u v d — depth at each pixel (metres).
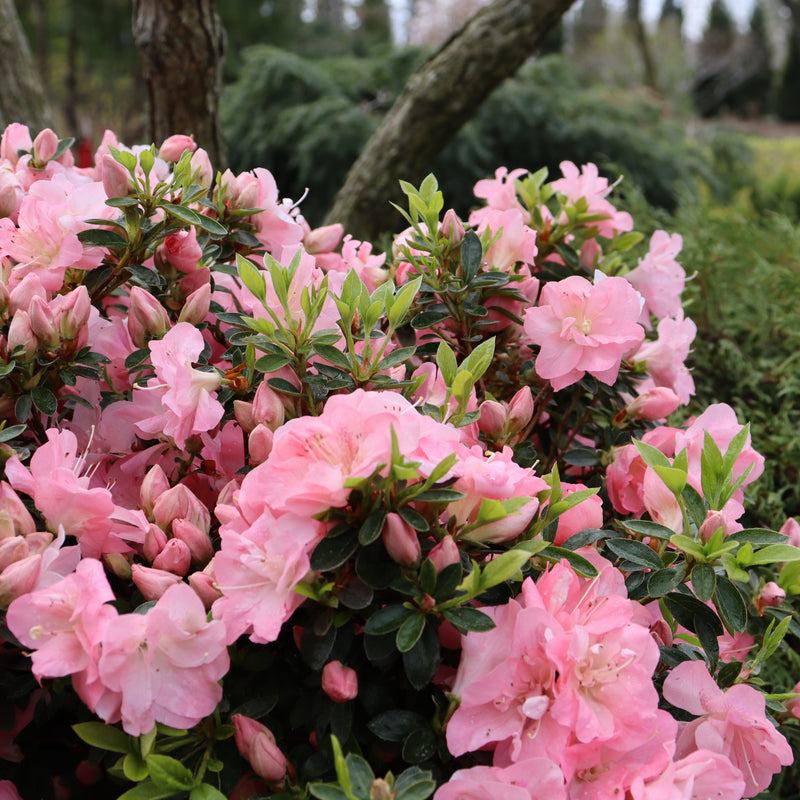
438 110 2.43
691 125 8.59
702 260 2.22
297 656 0.92
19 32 2.13
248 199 1.23
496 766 0.82
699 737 0.88
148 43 1.94
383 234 2.48
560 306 1.11
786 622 0.98
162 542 0.92
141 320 1.08
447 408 1.01
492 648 0.83
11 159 1.41
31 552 0.87
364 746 0.93
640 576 0.99
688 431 1.12
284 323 1.02
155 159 1.24
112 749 0.82
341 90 5.42
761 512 1.77
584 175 1.41
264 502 0.84
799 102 23.14
